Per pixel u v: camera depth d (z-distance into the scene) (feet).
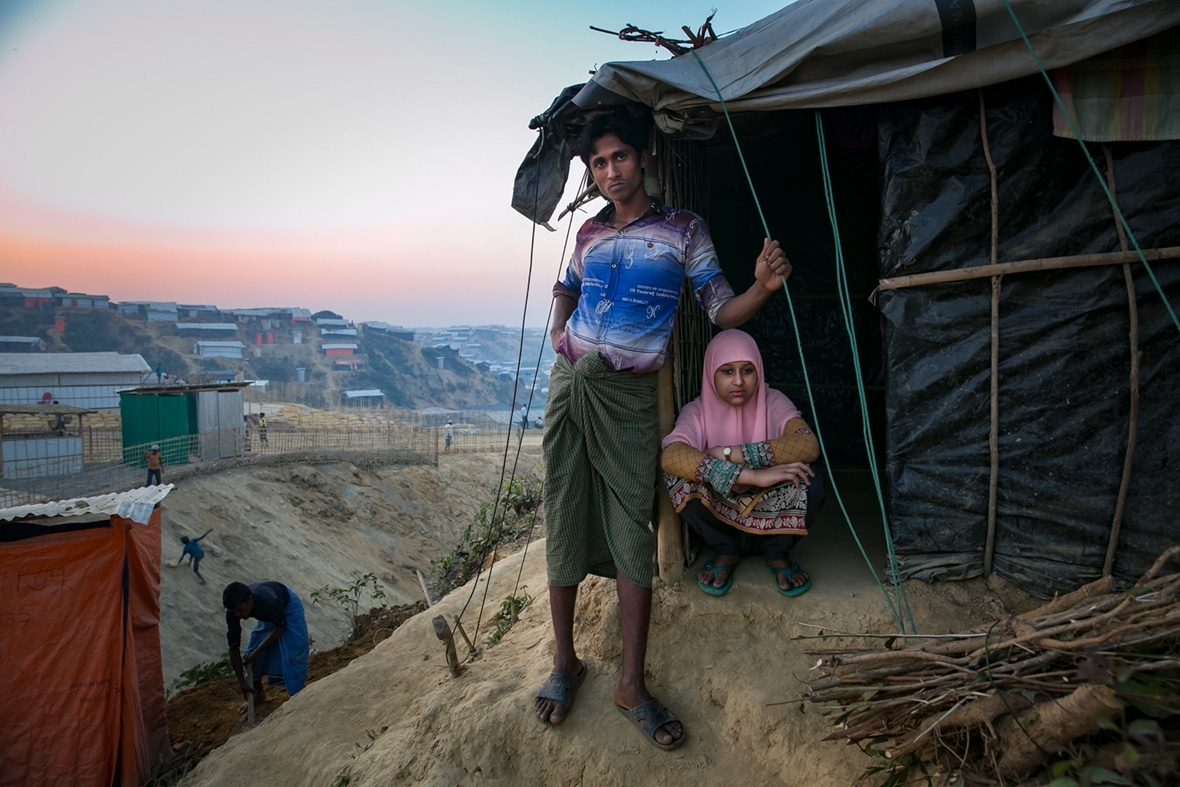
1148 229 9.29
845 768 8.84
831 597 10.53
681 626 11.00
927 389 10.23
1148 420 9.45
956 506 10.33
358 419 142.92
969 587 10.36
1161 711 6.20
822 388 19.47
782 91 9.67
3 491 67.00
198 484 72.33
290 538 72.18
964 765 7.54
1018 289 9.80
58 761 17.15
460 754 10.64
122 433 85.15
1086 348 9.61
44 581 17.25
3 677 17.01
